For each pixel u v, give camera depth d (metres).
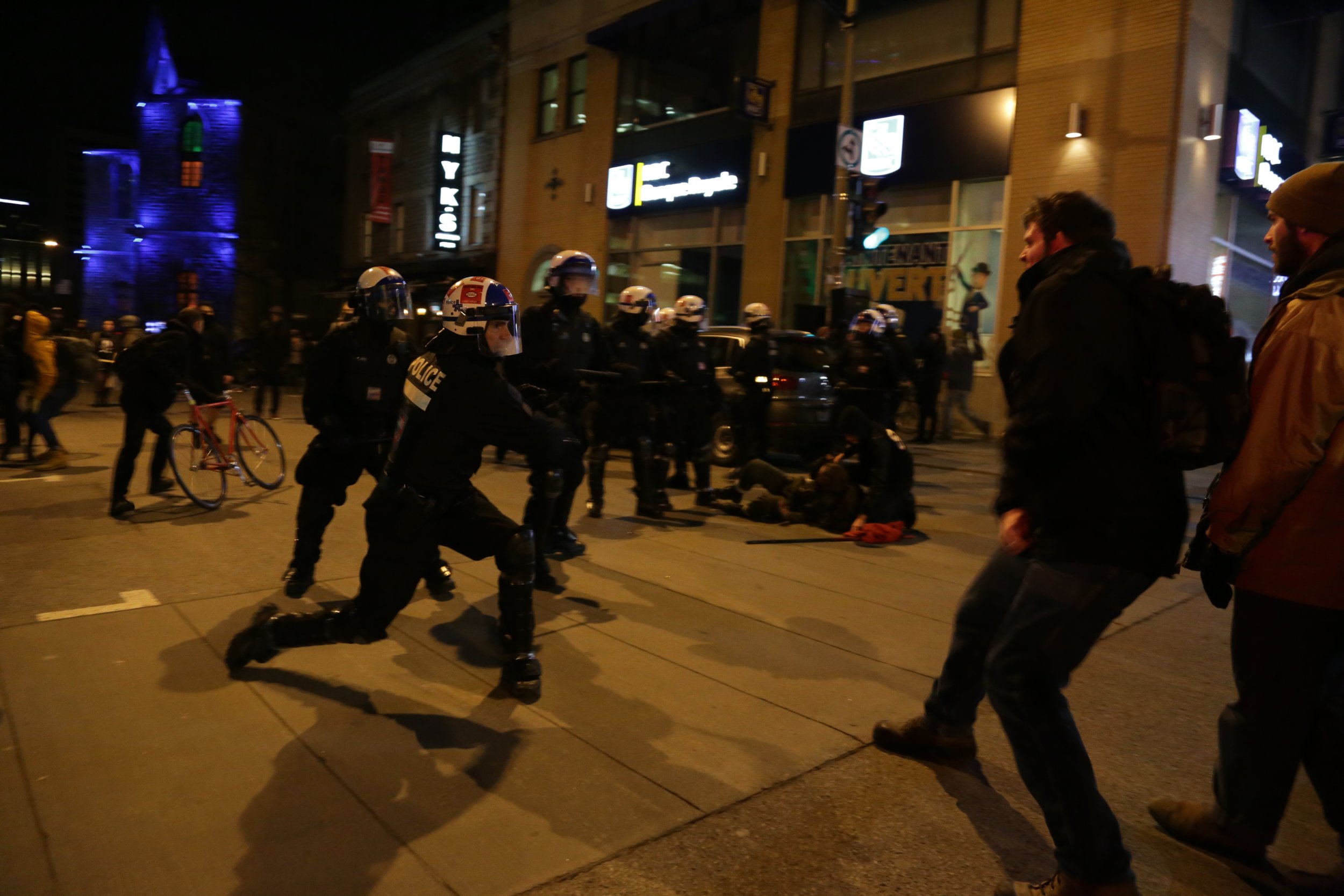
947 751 3.22
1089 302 2.19
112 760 3.02
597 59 22.61
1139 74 13.59
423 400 3.28
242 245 34.56
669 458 7.54
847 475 7.09
